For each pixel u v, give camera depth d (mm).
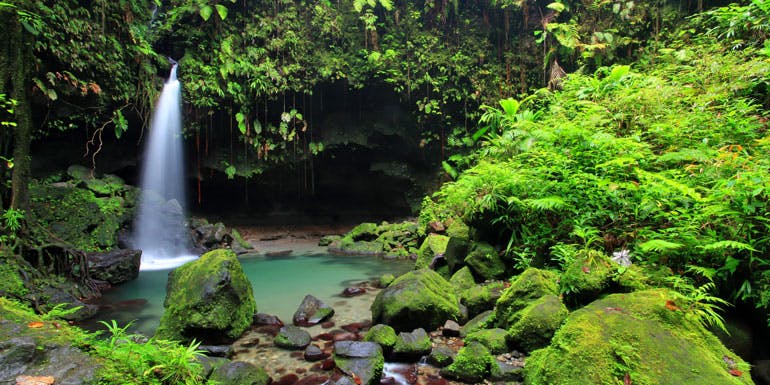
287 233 12594
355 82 11297
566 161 4348
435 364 3244
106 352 1896
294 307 5109
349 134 12109
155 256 8766
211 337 3789
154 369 1844
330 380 2891
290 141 11797
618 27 9773
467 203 5605
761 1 5742
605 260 3133
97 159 9914
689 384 2000
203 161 11180
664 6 9203
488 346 3184
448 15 12141
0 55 5301
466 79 11906
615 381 2080
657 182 3664
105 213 7977
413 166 12953
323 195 13367
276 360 3432
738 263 2736
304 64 11055
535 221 4391
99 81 8523
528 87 11852
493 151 6047
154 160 10344
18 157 5492
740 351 2645
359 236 10305
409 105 12047
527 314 3104
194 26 10258
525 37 12031
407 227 10367
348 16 11617
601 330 2336
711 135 4219
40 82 7355
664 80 6102
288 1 11008
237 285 4219
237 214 12609
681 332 2334
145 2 9680
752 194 2746
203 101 10109
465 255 5277
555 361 2307
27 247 5441
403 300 3812
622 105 5355
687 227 3037
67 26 7582
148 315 4867
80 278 5762
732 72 5184
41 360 1769
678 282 2787
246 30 10617
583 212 3973
